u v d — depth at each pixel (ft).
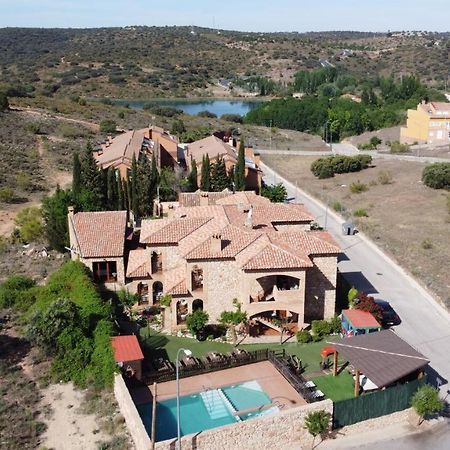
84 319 137.69
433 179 310.45
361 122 563.89
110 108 553.64
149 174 243.19
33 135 389.80
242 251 150.92
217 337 152.25
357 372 122.21
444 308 170.19
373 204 287.28
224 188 266.16
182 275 157.28
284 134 537.65
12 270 184.96
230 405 120.57
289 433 111.24
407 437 116.06
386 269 201.16
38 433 110.63
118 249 164.76
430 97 642.22
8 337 144.46
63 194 205.16
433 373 136.26
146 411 119.14
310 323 157.38
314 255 154.40
